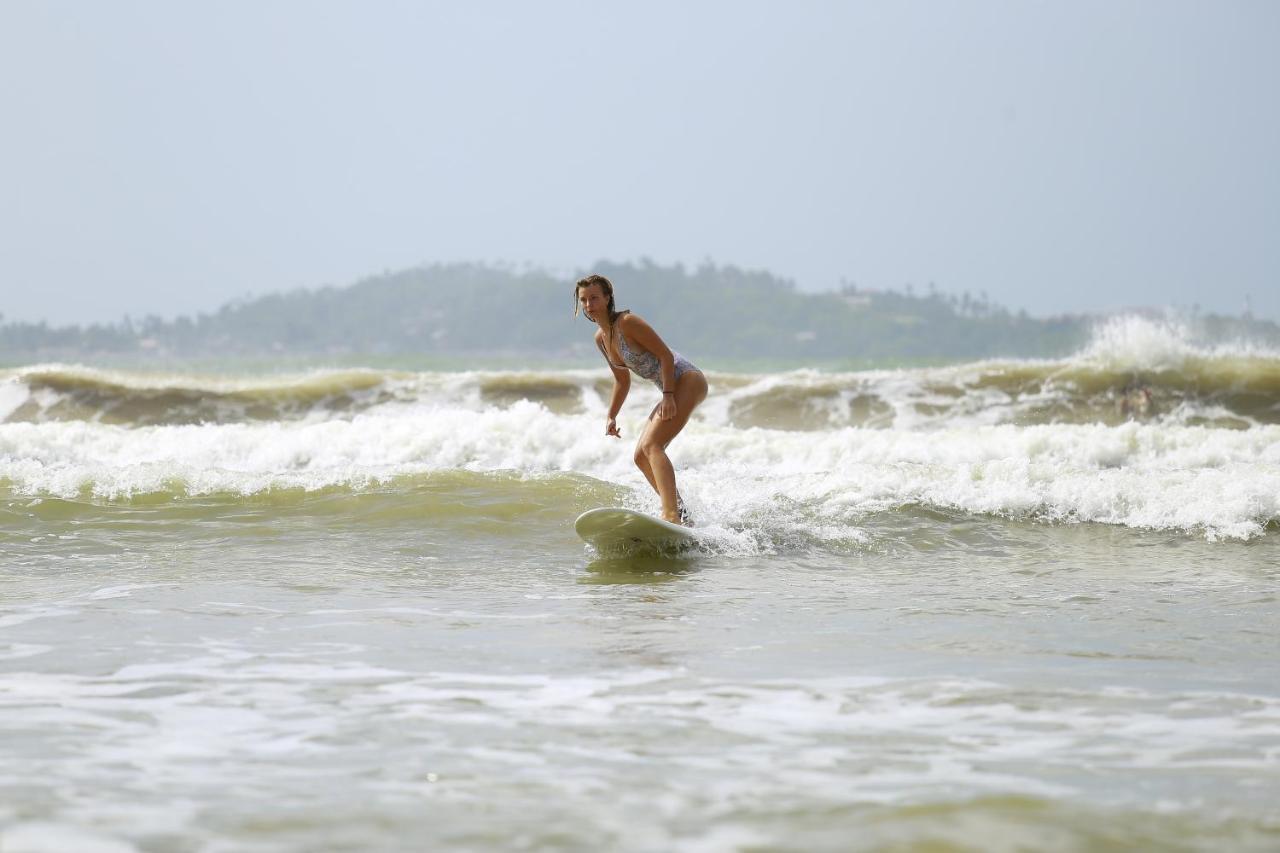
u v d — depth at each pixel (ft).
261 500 93.09
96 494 94.17
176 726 36.22
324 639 50.96
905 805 27.99
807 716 37.58
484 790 29.53
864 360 520.42
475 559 74.79
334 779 30.50
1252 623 54.80
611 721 36.99
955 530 84.69
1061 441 116.98
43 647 48.70
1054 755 32.71
